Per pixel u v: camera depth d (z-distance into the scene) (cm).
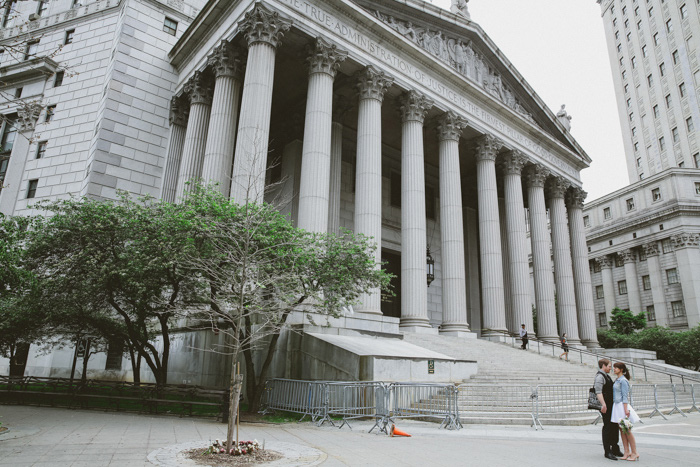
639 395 2208
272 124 3653
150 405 1605
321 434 1245
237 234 1448
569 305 4050
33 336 2164
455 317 3038
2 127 3862
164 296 1938
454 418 1419
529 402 1677
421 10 3275
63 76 3794
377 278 1812
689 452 1048
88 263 1714
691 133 7081
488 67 3897
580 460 923
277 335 1725
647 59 8094
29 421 1327
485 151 3609
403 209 2972
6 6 1477
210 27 2991
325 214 2420
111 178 3077
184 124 3356
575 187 4578
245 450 907
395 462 870
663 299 6350
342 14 2819
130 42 3375
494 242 3438
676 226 6275
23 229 1928
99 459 848
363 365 1617
